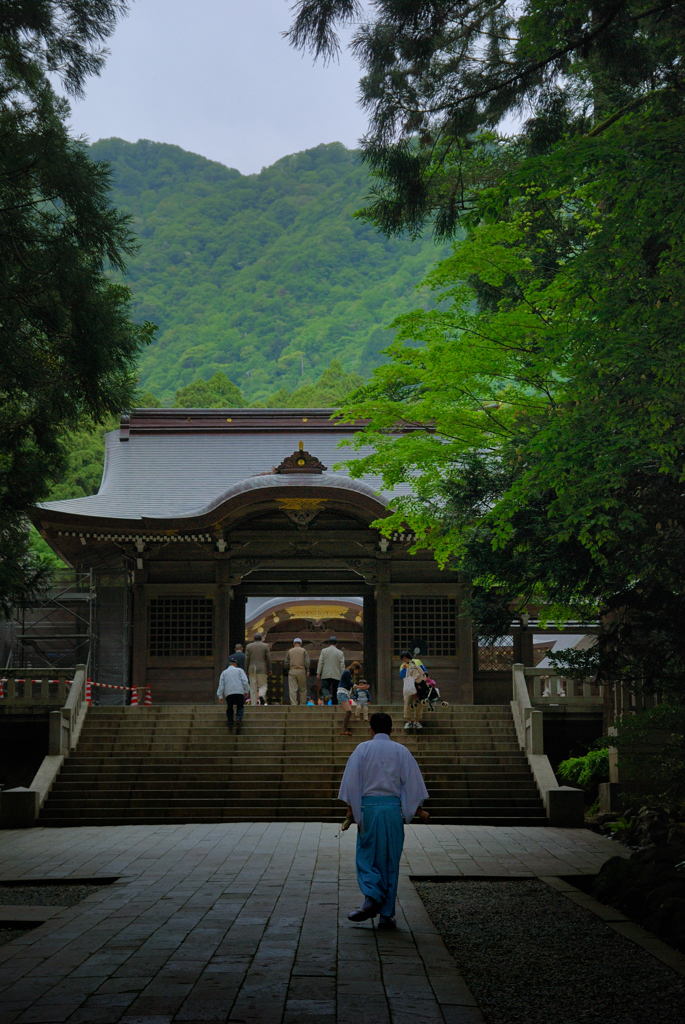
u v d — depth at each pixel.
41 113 11.83
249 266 144.38
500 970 6.42
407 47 8.70
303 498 23.52
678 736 13.07
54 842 12.90
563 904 8.65
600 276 10.01
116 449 29.80
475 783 16.23
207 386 71.56
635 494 11.04
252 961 6.28
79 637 25.69
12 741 19.22
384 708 19.55
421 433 17.23
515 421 15.69
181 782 16.31
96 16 9.66
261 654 21.86
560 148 9.61
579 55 9.24
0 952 6.57
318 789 16.19
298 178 169.62
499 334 14.09
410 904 8.42
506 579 12.79
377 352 115.50
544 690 23.83
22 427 13.17
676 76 10.13
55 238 12.03
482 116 9.54
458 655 24.58
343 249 141.25
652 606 11.59
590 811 16.36
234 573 24.94
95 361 12.62
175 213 161.25
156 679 24.48
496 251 13.84
